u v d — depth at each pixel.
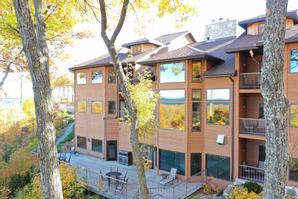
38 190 11.62
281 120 4.78
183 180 17.39
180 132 17.77
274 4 4.81
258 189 12.71
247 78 15.64
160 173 18.88
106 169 20.16
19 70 14.74
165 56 18.69
